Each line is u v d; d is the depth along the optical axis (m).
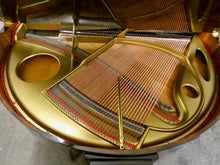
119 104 0.98
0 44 1.08
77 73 1.11
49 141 0.80
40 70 1.13
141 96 1.05
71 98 0.97
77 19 1.16
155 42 1.40
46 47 1.23
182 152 1.41
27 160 1.31
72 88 1.03
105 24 1.25
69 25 1.29
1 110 1.50
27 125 0.74
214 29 1.12
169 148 0.75
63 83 1.04
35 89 0.98
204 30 1.16
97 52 1.24
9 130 1.42
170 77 1.17
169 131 0.88
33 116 0.87
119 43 1.38
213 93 1.06
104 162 0.72
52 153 1.33
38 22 1.18
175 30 1.24
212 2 0.84
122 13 1.09
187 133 0.87
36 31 1.35
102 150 0.71
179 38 1.42
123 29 1.38
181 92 1.05
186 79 1.13
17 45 1.18
